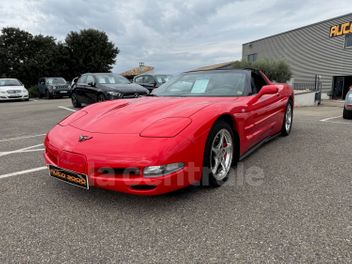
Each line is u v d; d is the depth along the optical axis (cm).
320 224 204
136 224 211
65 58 3275
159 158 211
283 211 224
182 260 170
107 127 247
